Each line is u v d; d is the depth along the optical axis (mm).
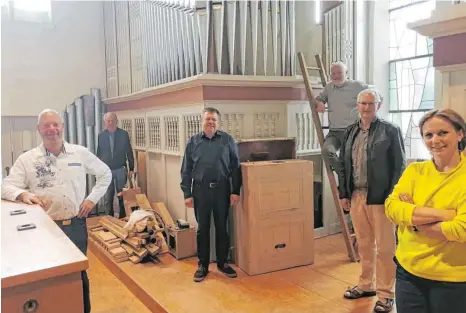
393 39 4441
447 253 1557
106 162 5031
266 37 3938
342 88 3578
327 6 4465
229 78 3584
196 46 3748
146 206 4484
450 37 1949
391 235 2596
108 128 5035
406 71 4324
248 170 3295
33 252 1421
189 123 3979
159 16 4363
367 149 2590
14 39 5434
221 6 3645
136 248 3740
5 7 5359
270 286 3121
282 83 3916
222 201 3285
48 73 5660
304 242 3537
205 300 2895
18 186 2396
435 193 1607
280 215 3426
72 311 1352
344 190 2809
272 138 3799
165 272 3447
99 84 6012
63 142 2578
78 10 5812
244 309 2746
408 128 4320
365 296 2877
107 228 4379
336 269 3436
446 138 1584
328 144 3553
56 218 2492
